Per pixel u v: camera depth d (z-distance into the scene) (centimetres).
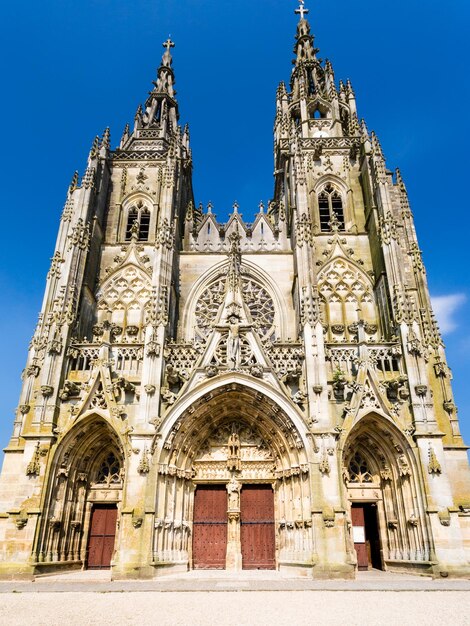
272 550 3562
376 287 4578
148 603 2066
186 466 3647
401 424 3522
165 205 4803
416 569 3198
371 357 3859
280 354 3909
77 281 4247
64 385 3731
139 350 3941
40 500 3256
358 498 3684
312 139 5656
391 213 4469
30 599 2212
